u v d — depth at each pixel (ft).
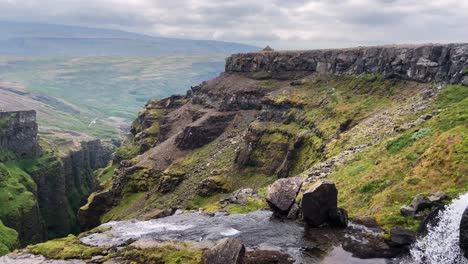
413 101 235.40
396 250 94.12
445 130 148.15
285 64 465.88
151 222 125.90
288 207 122.01
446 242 87.61
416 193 114.52
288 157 294.66
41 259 94.48
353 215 120.98
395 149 158.40
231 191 324.60
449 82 226.79
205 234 112.16
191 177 383.45
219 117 460.96
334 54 390.21
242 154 352.90
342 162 185.88
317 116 310.04
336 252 94.99
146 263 90.94
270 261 91.30
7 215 536.01
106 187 528.63
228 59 563.48
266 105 380.78
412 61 276.41
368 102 284.20
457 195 102.12
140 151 605.73
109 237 110.93
